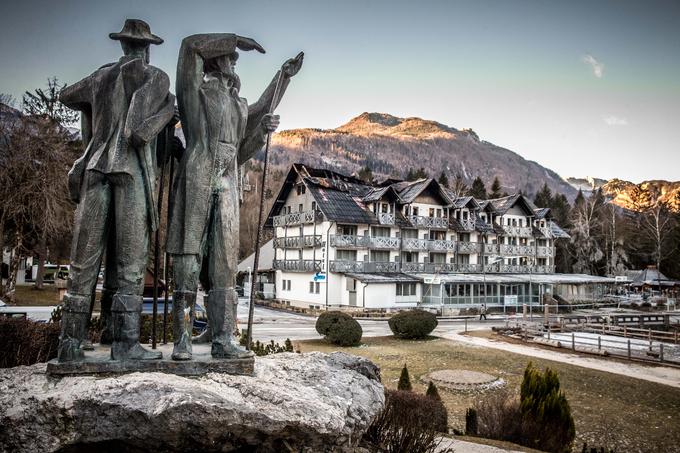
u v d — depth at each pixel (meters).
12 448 3.68
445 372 17.86
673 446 11.25
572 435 9.95
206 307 5.02
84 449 3.93
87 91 4.62
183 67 4.67
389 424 6.76
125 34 4.59
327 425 4.24
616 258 72.50
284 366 5.45
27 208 28.36
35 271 50.53
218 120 4.68
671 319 38.56
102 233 4.44
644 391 15.78
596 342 24.66
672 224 73.62
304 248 46.12
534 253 55.09
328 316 24.45
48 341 8.62
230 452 4.23
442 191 48.16
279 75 5.25
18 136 28.17
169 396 3.76
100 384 3.89
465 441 9.10
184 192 4.62
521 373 18.12
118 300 4.39
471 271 49.69
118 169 4.32
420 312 26.81
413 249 46.03
